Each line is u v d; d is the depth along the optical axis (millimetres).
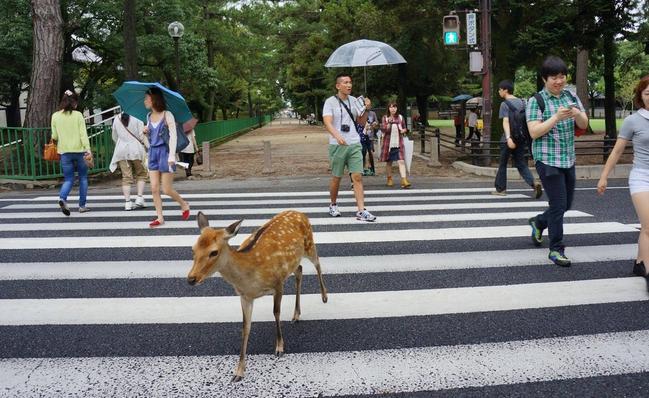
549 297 4605
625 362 3432
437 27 22422
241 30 35719
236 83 44656
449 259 5816
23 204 9977
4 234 7297
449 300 4578
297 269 4125
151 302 4629
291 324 4125
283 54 50781
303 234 3977
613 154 4809
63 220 8266
